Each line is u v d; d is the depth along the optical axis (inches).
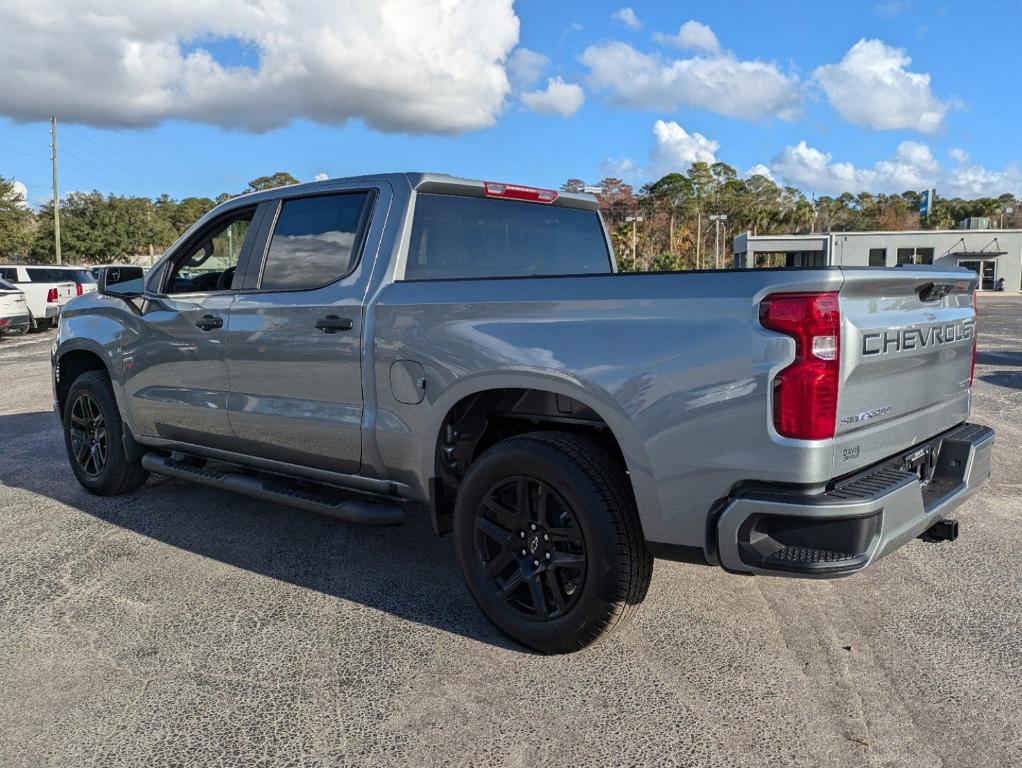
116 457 195.0
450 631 128.7
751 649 121.6
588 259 178.1
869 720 102.3
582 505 110.1
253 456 161.8
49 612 136.3
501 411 129.6
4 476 225.8
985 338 706.8
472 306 122.3
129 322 183.0
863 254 2095.2
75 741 99.3
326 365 142.3
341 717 104.3
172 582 148.9
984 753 95.3
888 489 99.2
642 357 104.7
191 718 104.3
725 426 98.7
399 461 135.2
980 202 4800.7
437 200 145.1
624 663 117.6
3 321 637.3
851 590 143.6
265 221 158.4
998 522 180.9
